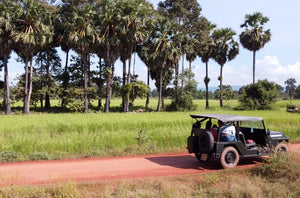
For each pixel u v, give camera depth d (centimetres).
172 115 3300
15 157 1145
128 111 4738
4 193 681
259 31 5578
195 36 5566
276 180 841
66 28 4250
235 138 1040
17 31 3803
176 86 5097
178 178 850
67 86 4803
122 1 4322
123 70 5125
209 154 1023
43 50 4697
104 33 4341
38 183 823
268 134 1097
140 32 4381
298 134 1794
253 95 5228
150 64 4778
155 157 1232
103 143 1372
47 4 4434
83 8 4194
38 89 4722
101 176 912
